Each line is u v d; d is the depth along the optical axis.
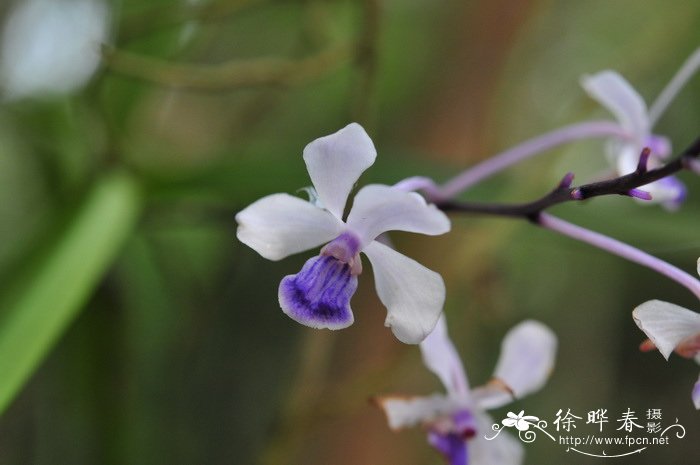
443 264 0.32
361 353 0.31
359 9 0.34
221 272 0.34
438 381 0.33
